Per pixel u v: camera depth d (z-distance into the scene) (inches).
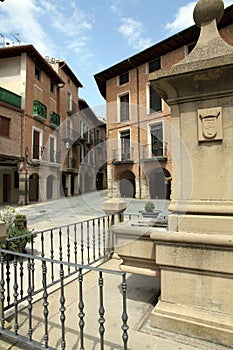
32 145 600.1
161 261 73.3
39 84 641.6
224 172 70.8
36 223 322.0
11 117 546.9
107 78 598.2
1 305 75.4
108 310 85.9
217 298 66.7
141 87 533.0
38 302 94.0
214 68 66.6
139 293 98.9
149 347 65.1
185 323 68.4
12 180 689.6
